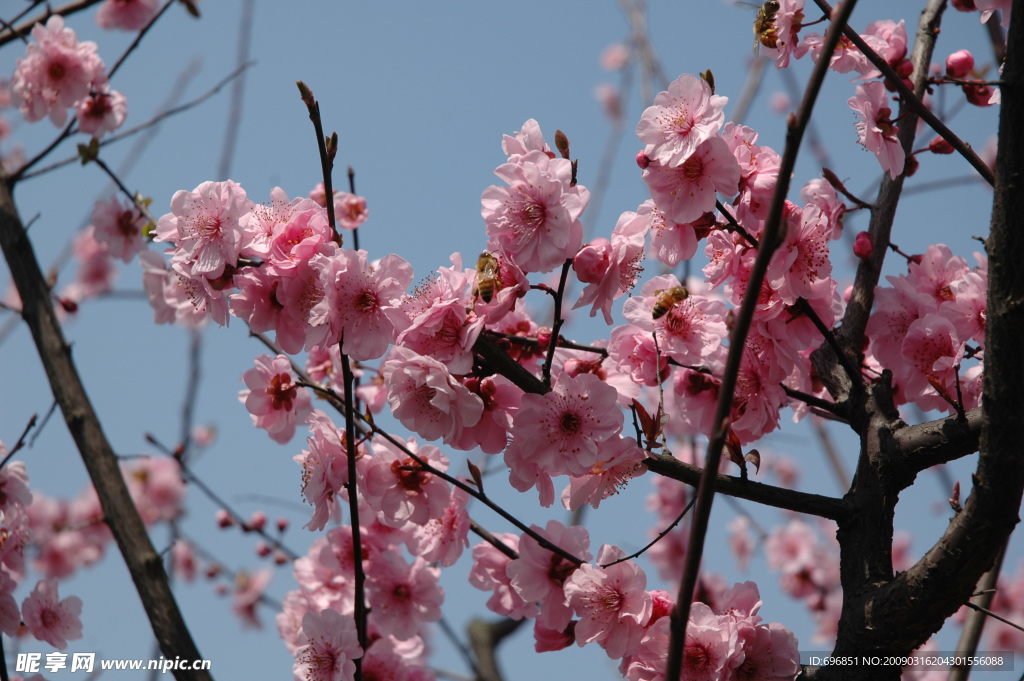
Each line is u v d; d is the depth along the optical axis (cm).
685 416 121
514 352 122
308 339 116
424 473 123
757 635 118
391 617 131
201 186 118
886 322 123
